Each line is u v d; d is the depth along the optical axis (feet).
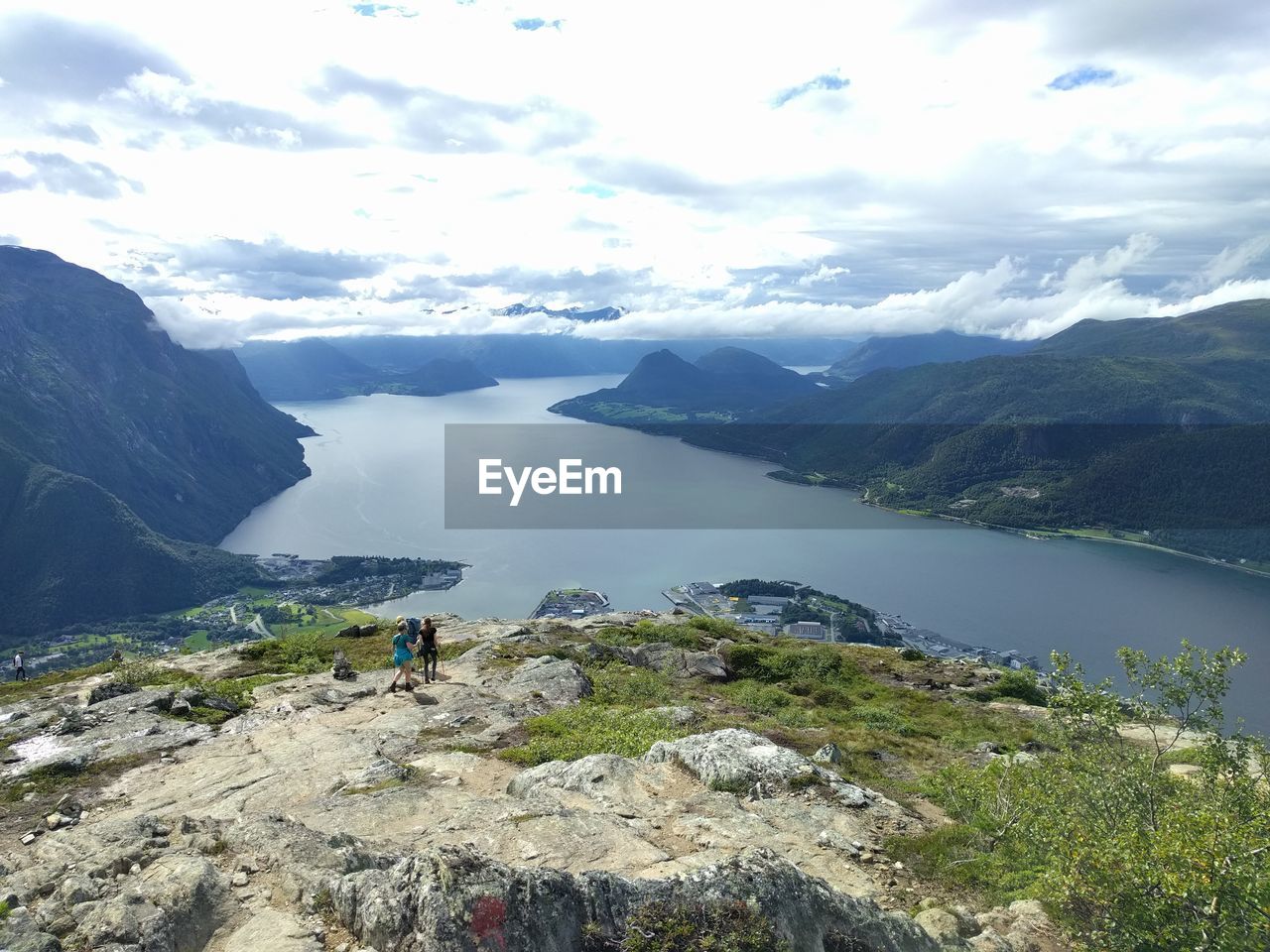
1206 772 46.83
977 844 48.98
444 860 28.25
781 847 43.19
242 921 30.32
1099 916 37.81
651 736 65.26
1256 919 33.71
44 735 63.00
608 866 35.12
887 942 32.37
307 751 58.90
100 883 32.68
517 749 59.26
